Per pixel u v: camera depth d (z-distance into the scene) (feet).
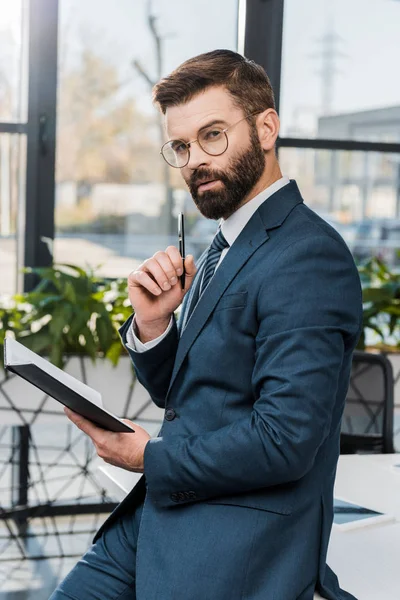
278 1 11.97
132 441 4.24
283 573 4.00
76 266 11.28
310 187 12.53
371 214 12.76
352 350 4.19
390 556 4.98
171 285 4.56
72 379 4.52
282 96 12.26
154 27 11.76
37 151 11.59
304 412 3.71
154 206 12.16
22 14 11.39
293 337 3.79
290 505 4.06
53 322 10.42
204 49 11.96
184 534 4.03
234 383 4.08
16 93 11.55
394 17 12.44
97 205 12.00
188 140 4.17
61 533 11.51
